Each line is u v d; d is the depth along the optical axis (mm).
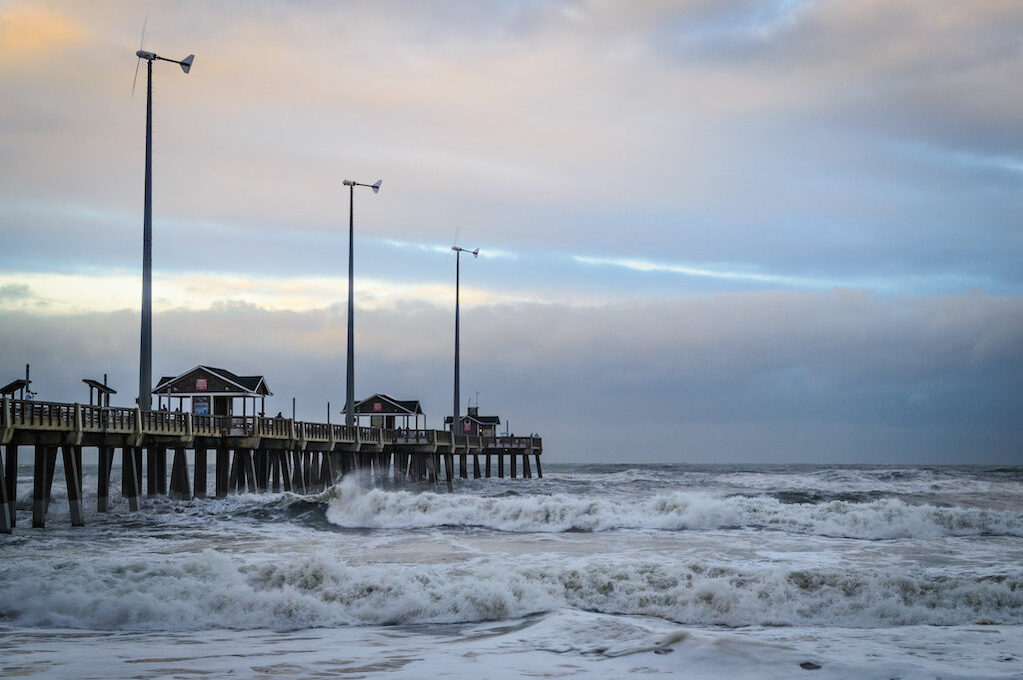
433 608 18672
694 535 33656
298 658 14141
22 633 16547
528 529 36281
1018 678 11789
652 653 13625
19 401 30438
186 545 29453
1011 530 34344
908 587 19922
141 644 15586
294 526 36375
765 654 13188
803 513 36344
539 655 14047
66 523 35219
